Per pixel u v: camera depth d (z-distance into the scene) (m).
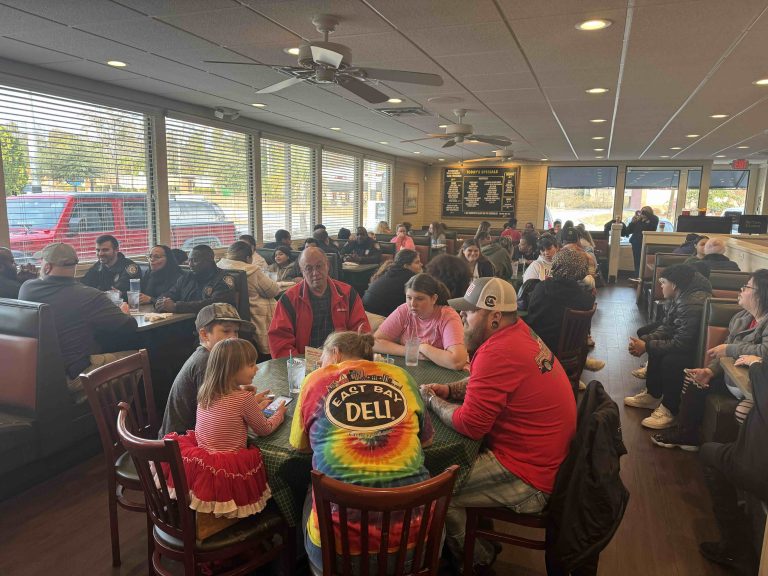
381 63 4.13
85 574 2.10
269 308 4.57
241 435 1.71
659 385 3.66
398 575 1.40
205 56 4.01
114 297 3.92
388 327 2.68
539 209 13.09
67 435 2.79
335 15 3.07
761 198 13.05
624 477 2.91
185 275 4.17
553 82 4.75
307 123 7.34
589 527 1.60
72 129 4.74
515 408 1.81
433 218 14.02
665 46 3.62
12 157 4.29
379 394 1.55
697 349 3.35
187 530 1.59
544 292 3.39
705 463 2.11
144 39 3.58
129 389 2.38
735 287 4.00
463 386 2.08
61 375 2.74
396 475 1.42
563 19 3.12
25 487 2.70
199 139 6.25
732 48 3.65
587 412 1.77
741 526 2.16
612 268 10.44
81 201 4.88
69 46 3.75
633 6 2.90
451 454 1.75
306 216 8.71
